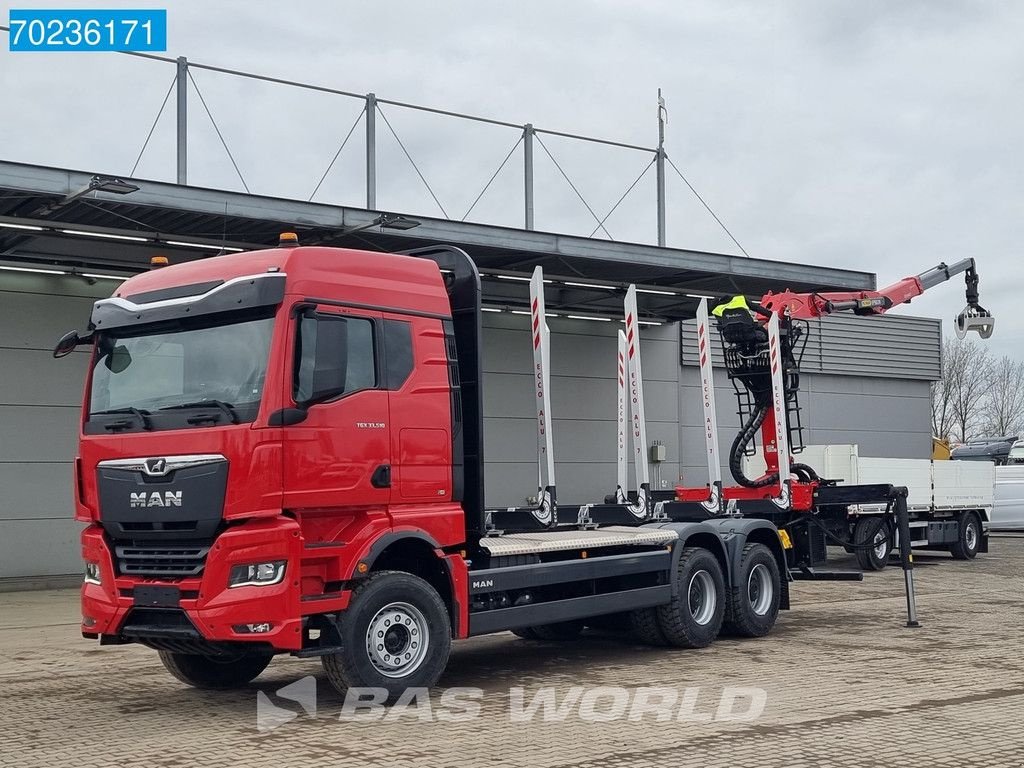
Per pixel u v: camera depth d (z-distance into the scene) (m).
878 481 21.53
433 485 8.94
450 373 9.20
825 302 16.42
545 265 21.27
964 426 79.19
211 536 7.94
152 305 8.58
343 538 8.41
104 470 8.45
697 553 11.54
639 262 20.64
